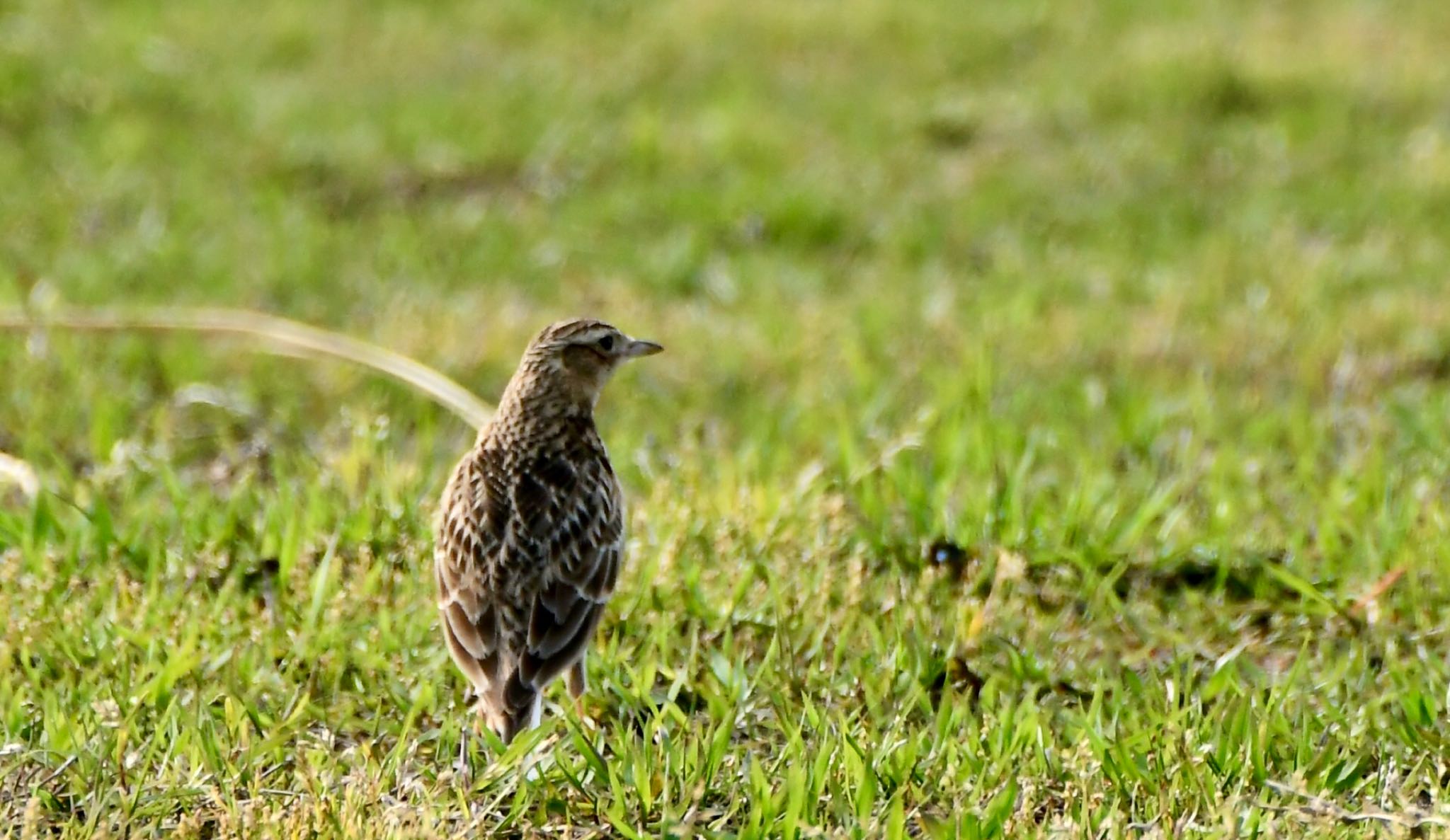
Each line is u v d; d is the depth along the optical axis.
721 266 18.72
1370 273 18.06
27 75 24.00
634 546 10.47
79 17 27.34
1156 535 11.21
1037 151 22.91
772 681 9.10
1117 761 8.21
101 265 17.78
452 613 8.52
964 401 13.57
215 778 7.93
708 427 14.02
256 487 11.73
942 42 27.27
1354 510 11.42
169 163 21.62
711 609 9.80
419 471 11.92
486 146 22.31
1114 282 18.09
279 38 26.88
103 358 15.04
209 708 8.70
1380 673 9.65
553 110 23.94
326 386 14.58
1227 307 17.09
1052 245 19.42
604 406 14.62
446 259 18.72
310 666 9.16
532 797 7.96
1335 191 20.95
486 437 9.18
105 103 23.45
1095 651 9.92
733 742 8.68
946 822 7.57
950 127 23.67
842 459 12.34
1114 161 22.36
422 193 21.12
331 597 9.73
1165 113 24.16
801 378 15.16
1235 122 23.94
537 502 8.73
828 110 24.30
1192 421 13.97
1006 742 8.38
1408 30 28.06
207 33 27.02
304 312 16.73
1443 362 15.47
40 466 12.73
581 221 19.91
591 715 8.87
